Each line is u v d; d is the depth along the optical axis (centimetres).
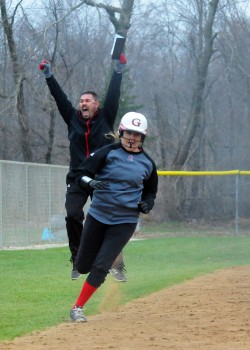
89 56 8331
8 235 4744
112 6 7038
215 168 8556
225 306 2116
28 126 7475
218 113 8762
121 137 1831
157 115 8731
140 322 1842
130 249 4700
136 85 9462
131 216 1844
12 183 4769
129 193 1825
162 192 6956
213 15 7719
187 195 7069
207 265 3706
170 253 4453
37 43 6631
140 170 1822
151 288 2578
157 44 8700
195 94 7975
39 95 6950
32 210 4997
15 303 2262
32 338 1636
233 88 8594
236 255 4366
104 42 8594
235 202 6619
